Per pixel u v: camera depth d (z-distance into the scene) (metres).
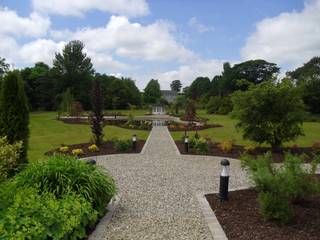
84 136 21.83
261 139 14.29
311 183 5.70
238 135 22.70
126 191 7.38
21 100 7.88
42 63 78.69
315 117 39.59
